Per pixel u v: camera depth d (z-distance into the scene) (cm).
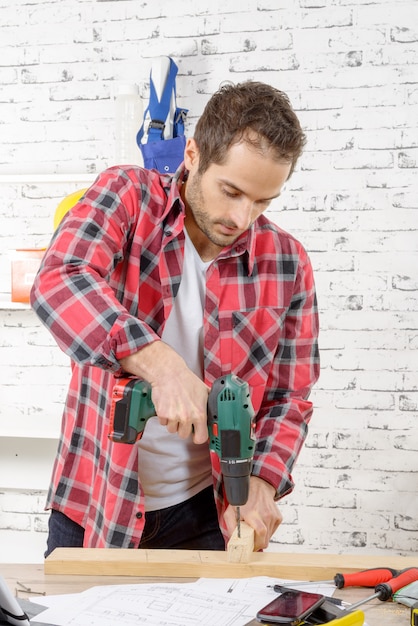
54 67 300
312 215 293
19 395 306
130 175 156
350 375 294
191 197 151
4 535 307
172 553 137
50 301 137
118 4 296
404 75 286
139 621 110
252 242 164
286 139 137
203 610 115
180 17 294
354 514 295
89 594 121
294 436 166
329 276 293
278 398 174
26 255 273
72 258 141
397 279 290
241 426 131
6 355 306
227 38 292
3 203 305
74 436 163
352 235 291
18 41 301
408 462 292
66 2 298
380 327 292
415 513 292
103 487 159
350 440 295
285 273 169
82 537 166
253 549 145
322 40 288
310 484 297
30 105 302
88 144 301
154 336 131
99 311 133
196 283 163
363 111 288
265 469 158
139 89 297
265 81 291
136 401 129
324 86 289
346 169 290
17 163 304
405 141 287
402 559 136
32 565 137
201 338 165
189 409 125
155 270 158
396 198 289
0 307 275
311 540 297
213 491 175
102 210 149
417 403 291
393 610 117
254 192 140
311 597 116
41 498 305
